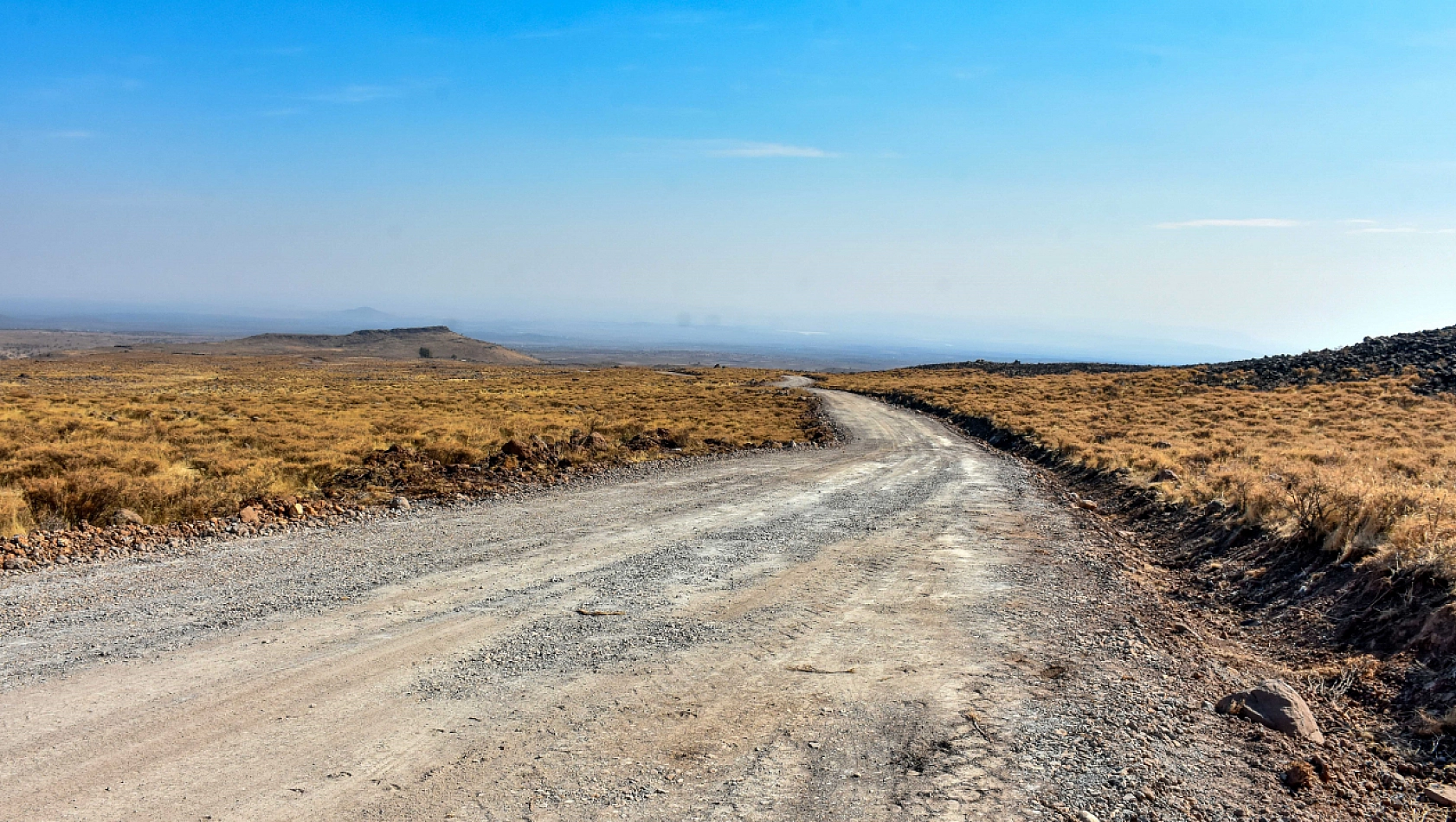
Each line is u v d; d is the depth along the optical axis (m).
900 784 4.41
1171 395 51.31
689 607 8.08
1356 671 6.04
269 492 13.97
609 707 5.46
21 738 4.79
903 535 12.35
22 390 41.47
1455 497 9.41
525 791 4.28
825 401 54.66
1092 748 4.88
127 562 9.59
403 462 17.52
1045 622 7.71
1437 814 4.18
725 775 4.49
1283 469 15.00
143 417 29.08
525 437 21.84
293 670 6.05
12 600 7.84
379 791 4.26
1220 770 4.65
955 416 44.47
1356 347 55.84
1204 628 7.83
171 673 5.92
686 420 35.03
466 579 9.02
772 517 13.76
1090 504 16.08
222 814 3.99
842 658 6.58
